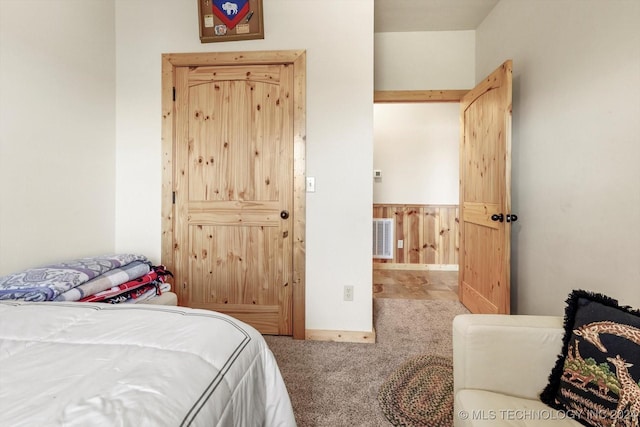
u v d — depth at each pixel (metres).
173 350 0.72
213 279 2.21
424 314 2.62
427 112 4.28
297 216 2.11
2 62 1.44
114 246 2.20
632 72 1.37
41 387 0.57
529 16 2.13
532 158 2.09
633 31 1.36
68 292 1.31
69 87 1.80
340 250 2.11
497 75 2.23
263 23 2.09
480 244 2.53
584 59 1.64
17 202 1.51
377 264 4.34
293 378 1.67
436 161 4.28
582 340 0.92
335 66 2.08
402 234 4.31
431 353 1.94
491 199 2.33
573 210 1.72
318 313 2.13
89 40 1.94
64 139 1.77
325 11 2.08
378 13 2.76
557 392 0.93
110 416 0.50
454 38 3.05
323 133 2.09
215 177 2.19
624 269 1.41
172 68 2.17
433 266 4.29
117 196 2.21
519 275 2.25
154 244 2.21
